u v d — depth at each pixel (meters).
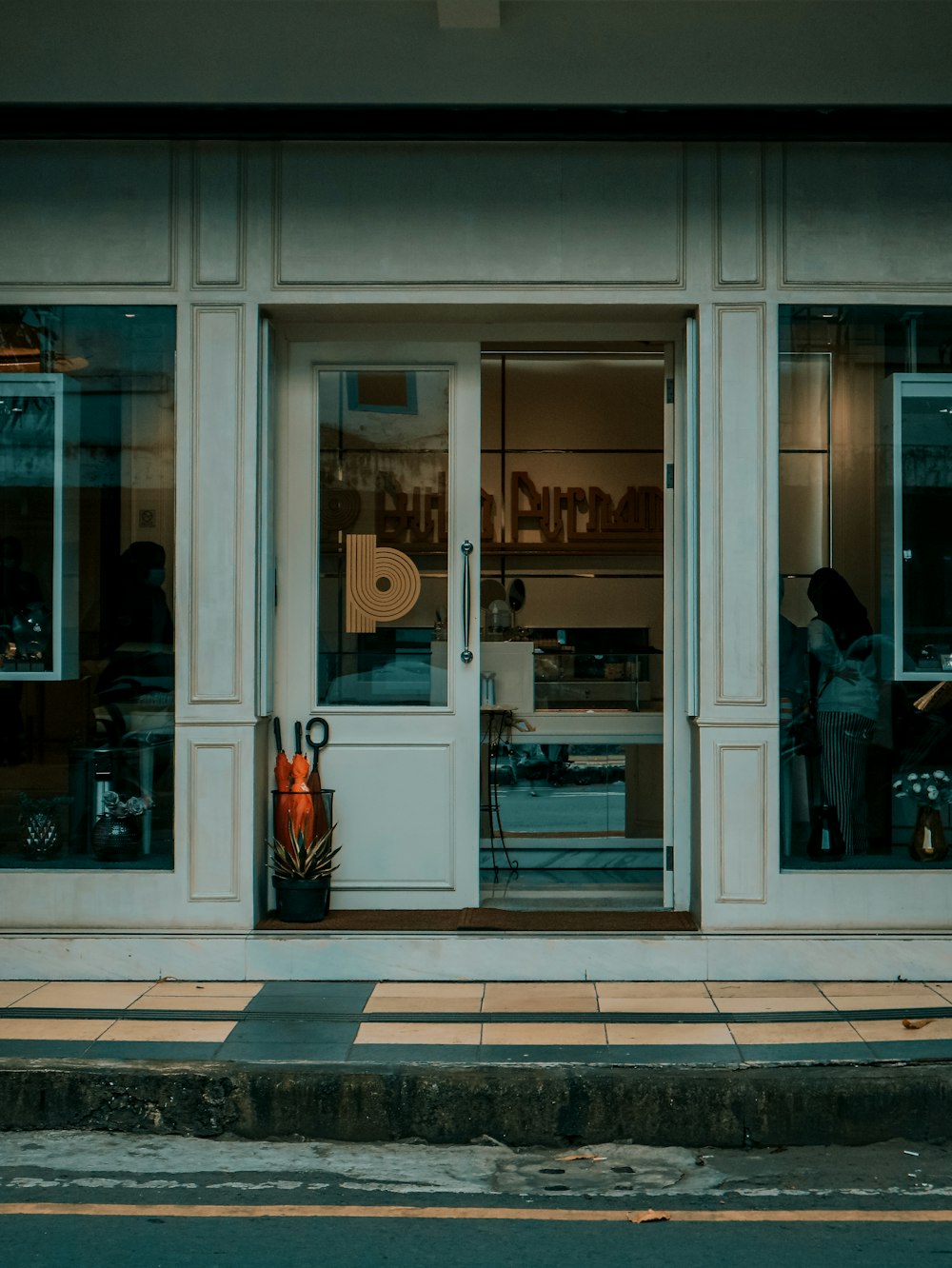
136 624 6.37
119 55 6.14
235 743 6.24
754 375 6.23
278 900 6.39
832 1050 5.17
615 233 6.22
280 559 6.61
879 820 6.32
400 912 6.55
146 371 6.35
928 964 6.14
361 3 6.08
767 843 6.20
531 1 6.02
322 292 6.24
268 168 6.22
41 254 6.29
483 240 6.22
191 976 6.17
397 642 6.63
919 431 6.38
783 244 6.23
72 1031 5.41
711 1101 4.85
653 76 6.13
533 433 11.48
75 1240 3.94
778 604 6.24
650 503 11.45
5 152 6.27
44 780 6.36
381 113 6.05
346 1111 4.89
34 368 6.39
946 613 6.39
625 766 8.20
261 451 6.31
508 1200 4.30
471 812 6.61
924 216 6.24
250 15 6.12
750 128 6.05
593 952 6.15
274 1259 3.82
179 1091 4.93
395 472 6.63
